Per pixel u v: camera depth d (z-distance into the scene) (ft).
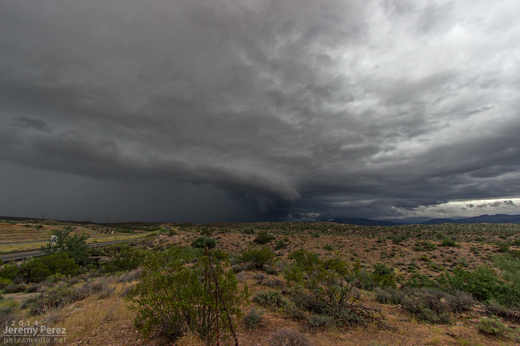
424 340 20.62
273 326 24.32
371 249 181.16
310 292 35.22
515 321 24.36
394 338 21.20
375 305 32.78
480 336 21.04
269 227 437.17
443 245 177.58
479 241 209.77
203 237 182.60
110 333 21.88
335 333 22.47
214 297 18.78
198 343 17.47
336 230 364.17
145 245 199.00
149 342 19.84
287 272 44.39
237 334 22.09
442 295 31.96
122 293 36.17
